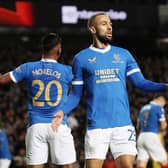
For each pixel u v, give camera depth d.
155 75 36.16
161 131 21.16
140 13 30.09
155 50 40.09
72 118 25.70
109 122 8.99
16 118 27.08
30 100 10.15
